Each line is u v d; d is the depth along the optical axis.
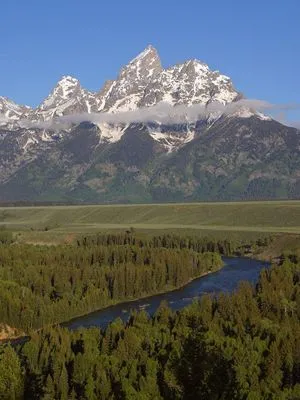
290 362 127.19
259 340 139.38
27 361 138.38
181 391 98.31
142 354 133.12
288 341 135.88
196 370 99.12
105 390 121.06
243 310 165.38
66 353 138.88
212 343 118.06
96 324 198.62
